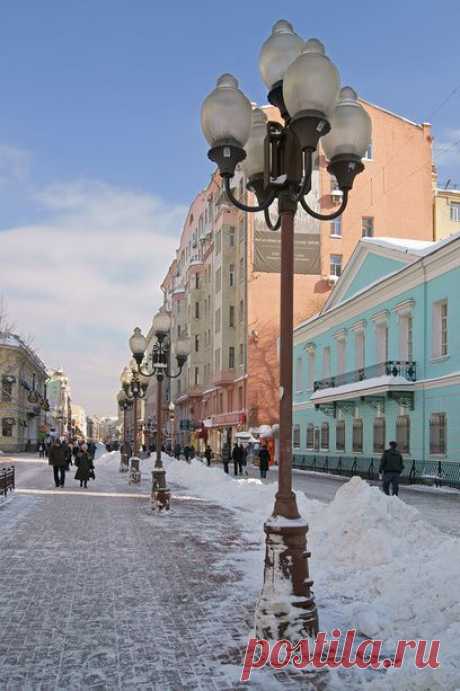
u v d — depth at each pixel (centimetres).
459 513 1603
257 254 4269
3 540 1102
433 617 586
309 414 4084
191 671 511
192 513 1500
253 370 4888
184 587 775
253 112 718
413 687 456
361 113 648
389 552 826
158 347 1650
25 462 4741
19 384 7425
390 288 2984
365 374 3112
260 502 1608
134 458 2478
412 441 2738
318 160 4822
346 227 4859
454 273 2497
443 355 2586
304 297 4831
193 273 6575
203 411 6469
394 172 4916
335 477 3183
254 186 702
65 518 1392
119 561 928
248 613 665
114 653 550
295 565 562
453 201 4997
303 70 558
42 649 560
